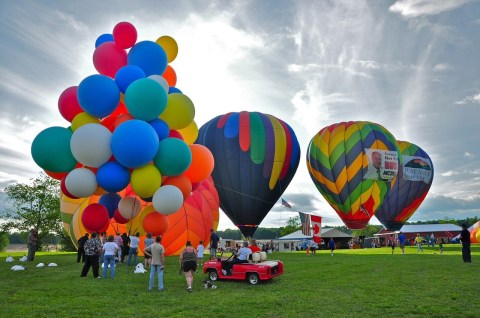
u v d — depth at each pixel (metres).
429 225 59.78
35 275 13.73
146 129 11.90
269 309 8.33
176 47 15.90
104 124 13.22
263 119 29.48
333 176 32.75
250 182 28.39
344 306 8.52
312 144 35.06
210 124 30.62
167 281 12.45
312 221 27.91
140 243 19.77
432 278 12.43
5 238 62.97
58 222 44.53
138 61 13.97
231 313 7.99
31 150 12.68
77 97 12.55
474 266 15.63
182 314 7.92
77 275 13.64
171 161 12.49
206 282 11.20
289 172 29.52
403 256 22.83
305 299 9.35
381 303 8.75
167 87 13.85
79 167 13.05
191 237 21.11
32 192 43.66
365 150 32.19
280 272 12.91
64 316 7.79
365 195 32.28
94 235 13.18
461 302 8.73
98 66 14.57
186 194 13.80
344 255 25.42
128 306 8.70
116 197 15.88
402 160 41.22
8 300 9.35
